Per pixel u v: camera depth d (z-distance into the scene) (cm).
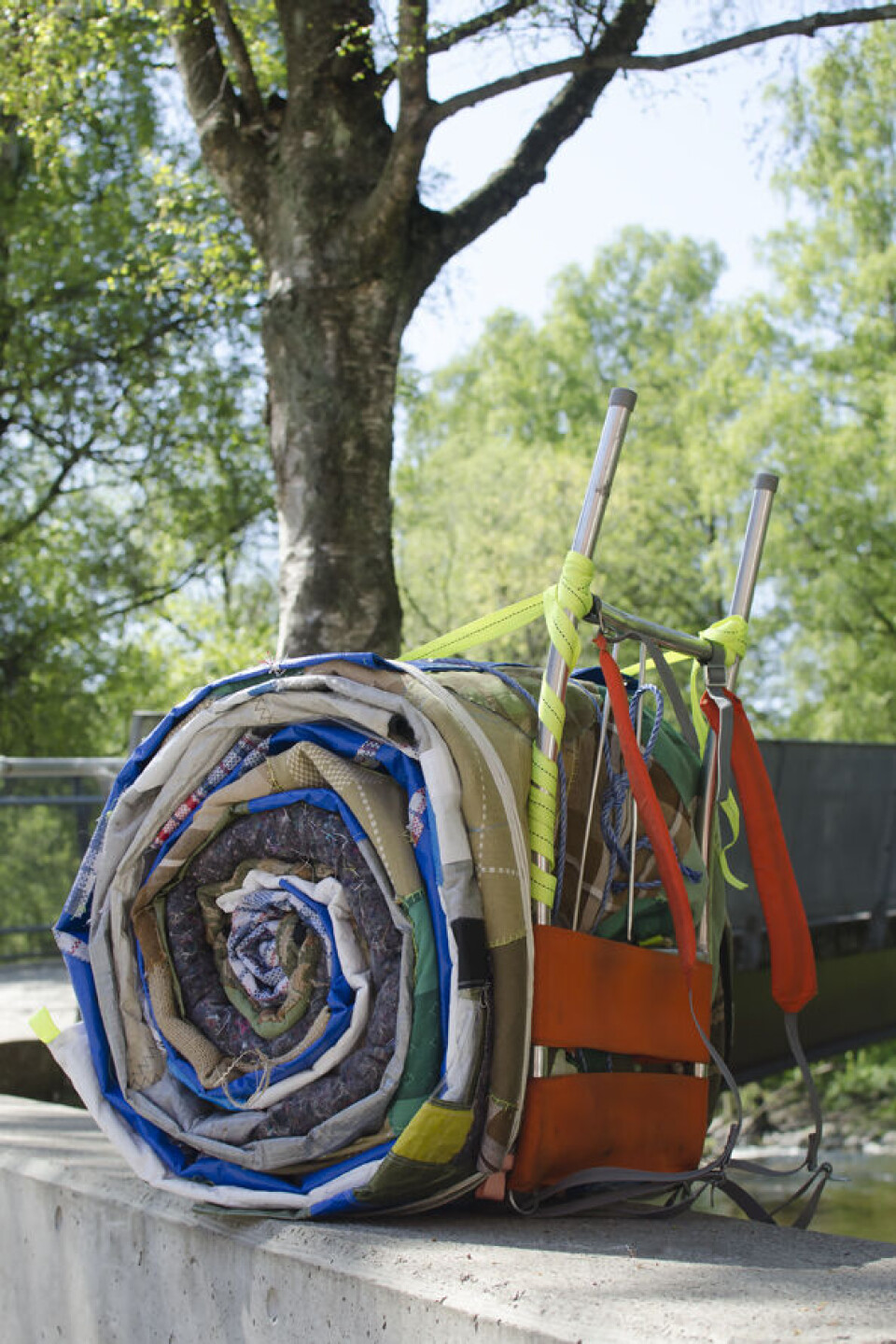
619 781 199
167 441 1805
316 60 660
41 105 766
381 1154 172
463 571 2309
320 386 651
